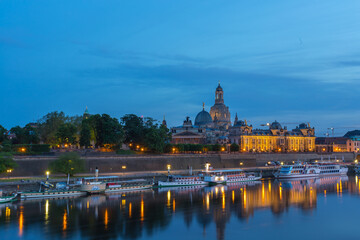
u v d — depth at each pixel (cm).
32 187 13325
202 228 9100
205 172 17712
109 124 19125
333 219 9994
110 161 17312
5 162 13475
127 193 13825
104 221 9569
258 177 19212
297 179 19650
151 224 9356
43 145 17388
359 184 17125
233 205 11662
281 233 8781
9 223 9281
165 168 19350
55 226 9081
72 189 13275
